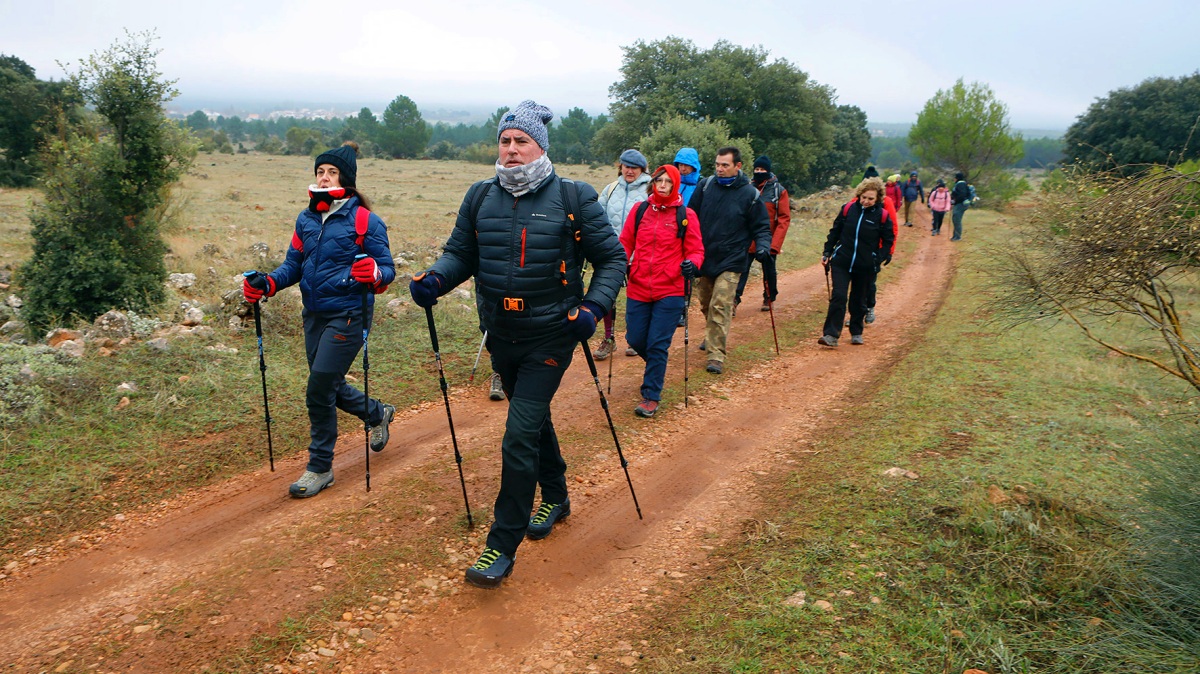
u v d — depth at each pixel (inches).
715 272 287.1
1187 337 199.2
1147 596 115.2
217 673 114.5
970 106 1411.2
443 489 178.4
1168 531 119.3
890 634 115.3
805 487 176.2
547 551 155.2
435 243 601.0
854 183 2316.7
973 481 161.8
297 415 221.0
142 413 211.8
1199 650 103.7
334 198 173.9
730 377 284.7
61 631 124.3
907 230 900.6
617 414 239.5
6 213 714.2
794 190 1990.7
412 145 4542.3
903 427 207.2
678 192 234.8
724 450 211.9
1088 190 140.0
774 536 152.1
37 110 1149.7
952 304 408.8
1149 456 138.9
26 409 201.2
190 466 187.9
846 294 332.2
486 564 135.6
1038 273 148.8
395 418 230.7
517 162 132.6
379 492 176.6
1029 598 119.5
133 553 149.9
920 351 296.2
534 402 137.6
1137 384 229.0
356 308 177.5
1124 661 103.7
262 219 810.8
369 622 128.6
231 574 141.3
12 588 137.3
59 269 322.0
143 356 251.3
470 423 227.1
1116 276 134.4
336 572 142.4
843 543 144.0
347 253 175.0
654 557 152.2
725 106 1768.0
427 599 135.9
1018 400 221.1
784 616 122.6
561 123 5083.7
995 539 137.3
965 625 115.2
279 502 172.1
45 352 241.1
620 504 177.0
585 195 137.8
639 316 241.4
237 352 269.7
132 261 339.6
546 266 135.0
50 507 164.7
